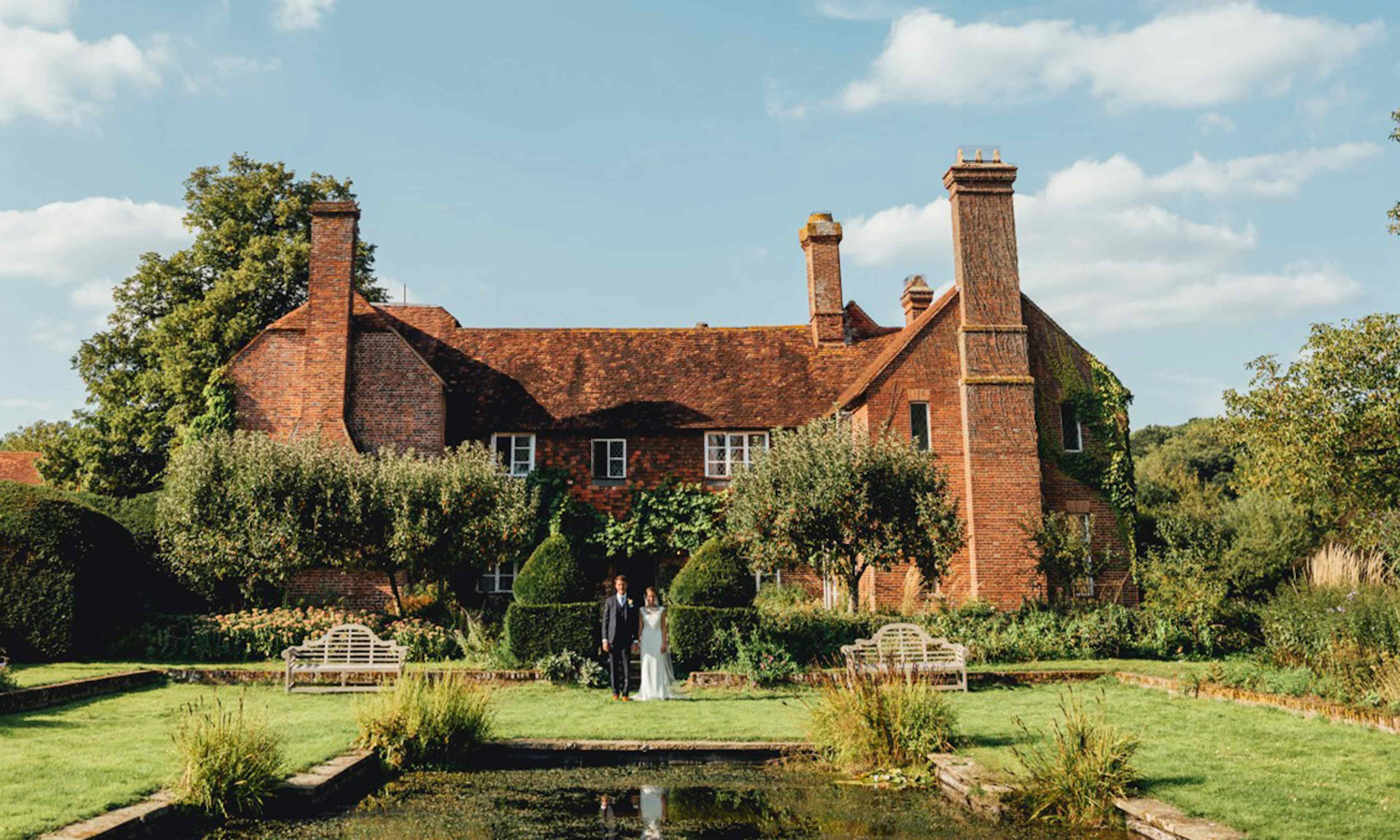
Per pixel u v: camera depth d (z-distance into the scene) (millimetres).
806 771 10844
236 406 26719
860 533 20281
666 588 27750
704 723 13016
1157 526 26156
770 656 17172
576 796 9734
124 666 17281
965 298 26391
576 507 27547
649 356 31094
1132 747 9125
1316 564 18750
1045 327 27094
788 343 31484
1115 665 18125
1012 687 16531
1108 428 26609
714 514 27344
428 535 20719
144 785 8547
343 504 21094
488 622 21969
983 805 9016
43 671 16250
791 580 27266
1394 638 13547
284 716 13258
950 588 25141
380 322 27547
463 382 30016
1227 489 45500
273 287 34438
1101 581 25781
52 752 10070
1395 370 16422
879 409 26188
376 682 16297
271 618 19328
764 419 28531
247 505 20609
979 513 25234
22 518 18141
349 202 27375
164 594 21719
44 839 6949
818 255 31891
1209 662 18625
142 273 34688
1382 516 18250
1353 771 9445
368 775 10484
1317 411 17047
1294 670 14258
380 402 27000
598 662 17484
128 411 33062
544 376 30328
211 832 8227
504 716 13703
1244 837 7336
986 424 25672
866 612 21312
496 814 9000
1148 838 8008
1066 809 8781
